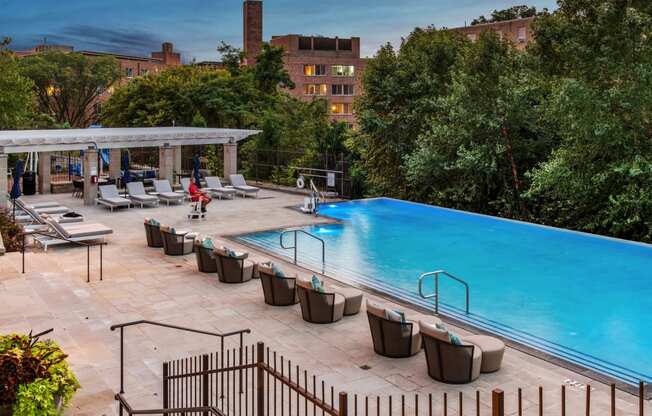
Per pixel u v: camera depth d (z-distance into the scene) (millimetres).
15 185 24094
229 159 33406
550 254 19594
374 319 10430
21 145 24359
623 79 23250
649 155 22672
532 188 25469
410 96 34625
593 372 10031
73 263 17016
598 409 8477
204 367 7738
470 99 28312
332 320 12297
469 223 24656
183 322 12258
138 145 29047
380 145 34781
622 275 17109
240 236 21484
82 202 28250
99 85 74062
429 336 9375
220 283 15234
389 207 28594
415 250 19984
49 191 31453
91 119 81750
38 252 18297
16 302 12062
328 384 9344
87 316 11742
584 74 24344
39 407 5895
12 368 5988
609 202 23938
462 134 28219
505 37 30844
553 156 26828
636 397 8977
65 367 6375
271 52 55156
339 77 95188
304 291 12172
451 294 15180
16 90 43000
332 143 37062
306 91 94688
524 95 27344
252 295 14266
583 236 21453
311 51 94812
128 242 19938
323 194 30953
